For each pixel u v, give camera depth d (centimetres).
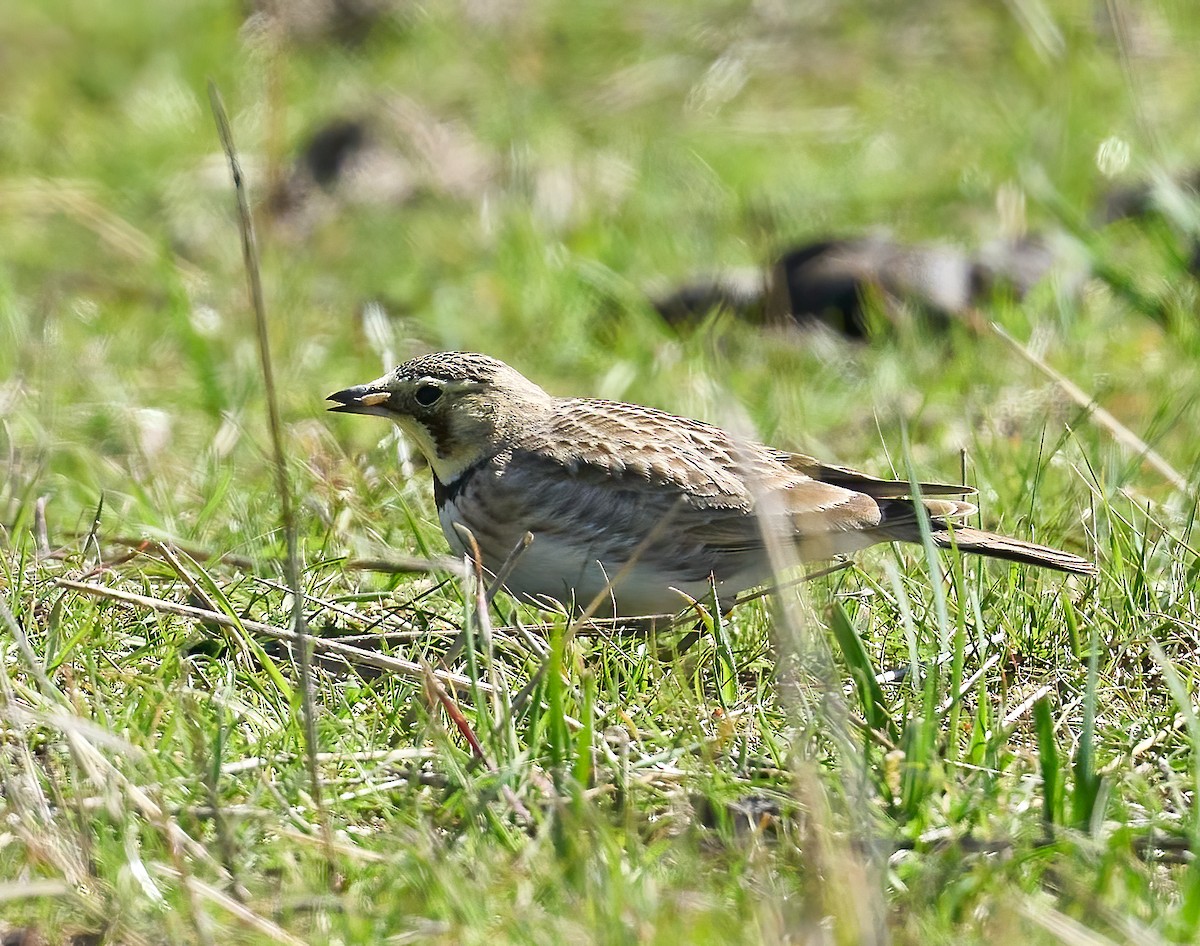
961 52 2362
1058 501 1207
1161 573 1084
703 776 841
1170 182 1609
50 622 960
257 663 993
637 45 2458
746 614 1090
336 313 1719
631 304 1669
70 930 766
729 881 778
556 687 856
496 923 752
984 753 870
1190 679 962
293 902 770
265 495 1233
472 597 1025
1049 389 1381
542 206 1942
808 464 1124
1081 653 992
